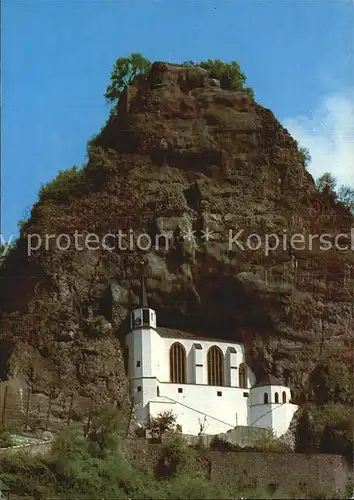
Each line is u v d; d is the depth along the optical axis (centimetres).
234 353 18350
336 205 19975
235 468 15975
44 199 19312
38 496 14688
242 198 19400
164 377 17962
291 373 18450
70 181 19488
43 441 16162
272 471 16025
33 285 18375
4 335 17975
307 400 18338
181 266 18562
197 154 19650
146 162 19588
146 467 15800
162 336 18162
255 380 18438
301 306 18838
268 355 18488
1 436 16012
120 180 19375
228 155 19738
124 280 18488
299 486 15725
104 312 18262
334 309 19050
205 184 19325
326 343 18825
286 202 19688
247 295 18600
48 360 17612
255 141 19962
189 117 19962
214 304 18675
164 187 19262
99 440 15912
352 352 18875
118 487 15025
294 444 17588
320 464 16200
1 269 18938
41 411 16900
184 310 18575
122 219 18950
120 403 17412
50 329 17888
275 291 18662
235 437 17450
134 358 17838
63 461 15188
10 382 17012
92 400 17300
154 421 16838
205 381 18062
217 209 19100
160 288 18438
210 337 18588
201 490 14875
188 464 15825
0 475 14812
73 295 18250
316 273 19188
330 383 18375
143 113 19900
